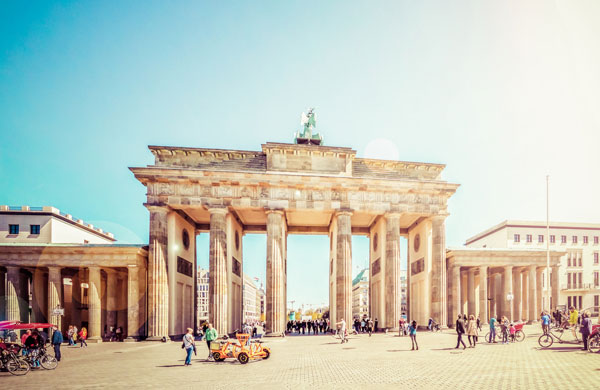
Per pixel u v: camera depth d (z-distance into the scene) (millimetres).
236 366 29406
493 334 40188
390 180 65688
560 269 105000
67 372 28562
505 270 81500
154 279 60250
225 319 60875
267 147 64188
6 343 30172
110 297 68938
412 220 75875
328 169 65625
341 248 64250
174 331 62719
